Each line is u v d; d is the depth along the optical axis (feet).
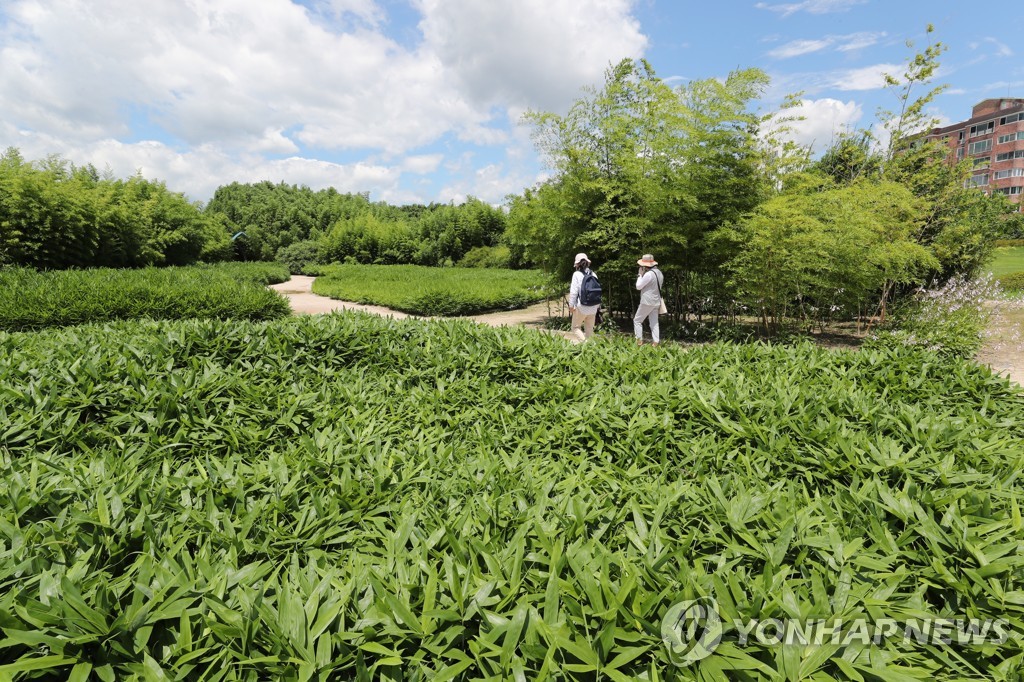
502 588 5.31
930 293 37.14
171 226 108.17
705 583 5.31
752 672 4.54
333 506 7.44
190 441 10.57
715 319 42.16
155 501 7.26
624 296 43.19
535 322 47.09
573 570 5.47
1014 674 4.78
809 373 15.06
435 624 4.89
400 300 57.41
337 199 268.00
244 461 10.38
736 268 34.06
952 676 4.95
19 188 65.26
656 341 32.19
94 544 6.13
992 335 32.40
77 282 36.45
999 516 6.77
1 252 63.62
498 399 13.50
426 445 10.32
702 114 35.24
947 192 40.24
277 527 7.04
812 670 4.50
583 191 38.37
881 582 5.64
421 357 16.69
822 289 35.45
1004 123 218.18
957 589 5.55
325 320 19.88
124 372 13.00
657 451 10.00
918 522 6.63
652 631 4.77
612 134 37.96
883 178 41.37
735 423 10.57
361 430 10.89
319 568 6.05
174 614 4.77
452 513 7.34
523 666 4.52
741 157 37.06
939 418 10.88
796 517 6.61
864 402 11.67
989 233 41.37
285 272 127.03
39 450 10.12
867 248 32.76
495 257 144.77
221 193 303.27
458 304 53.26
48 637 4.38
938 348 26.71
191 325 18.02
